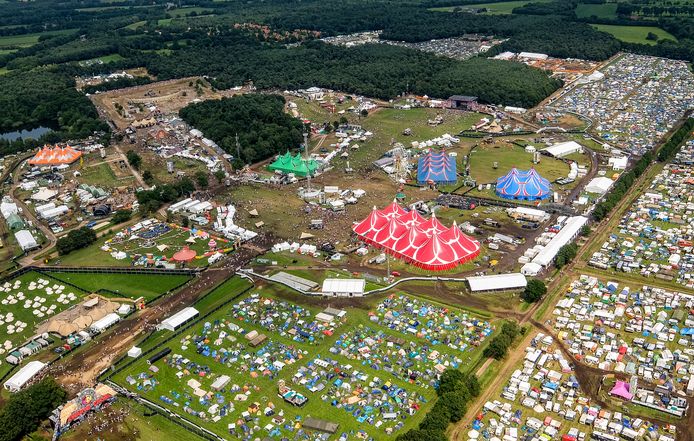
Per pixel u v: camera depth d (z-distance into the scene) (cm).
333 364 19750
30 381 19788
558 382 18550
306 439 16750
